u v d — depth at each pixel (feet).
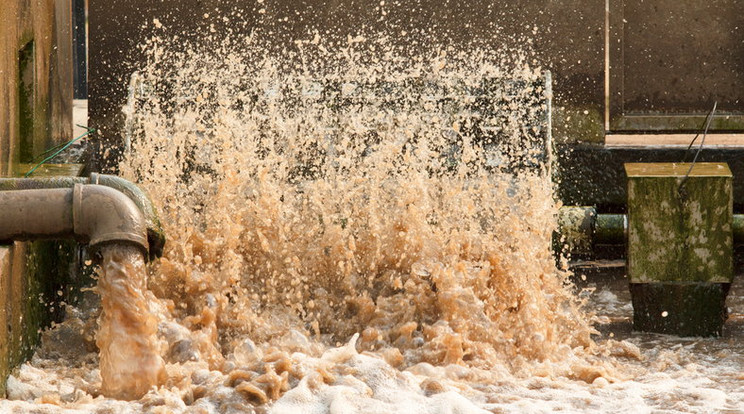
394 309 52.49
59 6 70.08
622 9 72.84
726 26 73.87
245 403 38.93
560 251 69.41
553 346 50.96
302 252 55.98
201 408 38.45
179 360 46.68
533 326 51.75
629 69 74.43
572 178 73.41
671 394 43.21
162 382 41.81
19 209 42.80
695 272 55.57
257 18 71.41
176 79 68.85
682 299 55.88
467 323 50.55
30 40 58.23
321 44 71.82
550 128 65.51
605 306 63.36
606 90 73.97
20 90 59.11
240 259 54.60
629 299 65.21
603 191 73.41
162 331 47.80
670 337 56.03
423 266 54.39
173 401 39.24
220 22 71.41
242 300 52.70
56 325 52.42
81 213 42.91
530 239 56.54
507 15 71.77
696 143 75.87
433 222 57.93
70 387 43.83
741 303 63.93
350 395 39.24
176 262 52.70
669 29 73.97
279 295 54.95
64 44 72.43
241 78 70.49
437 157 64.08
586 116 73.05
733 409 41.01
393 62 71.97
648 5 73.87
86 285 62.69
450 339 47.50
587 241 69.10
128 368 41.34
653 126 74.43
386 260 55.57
